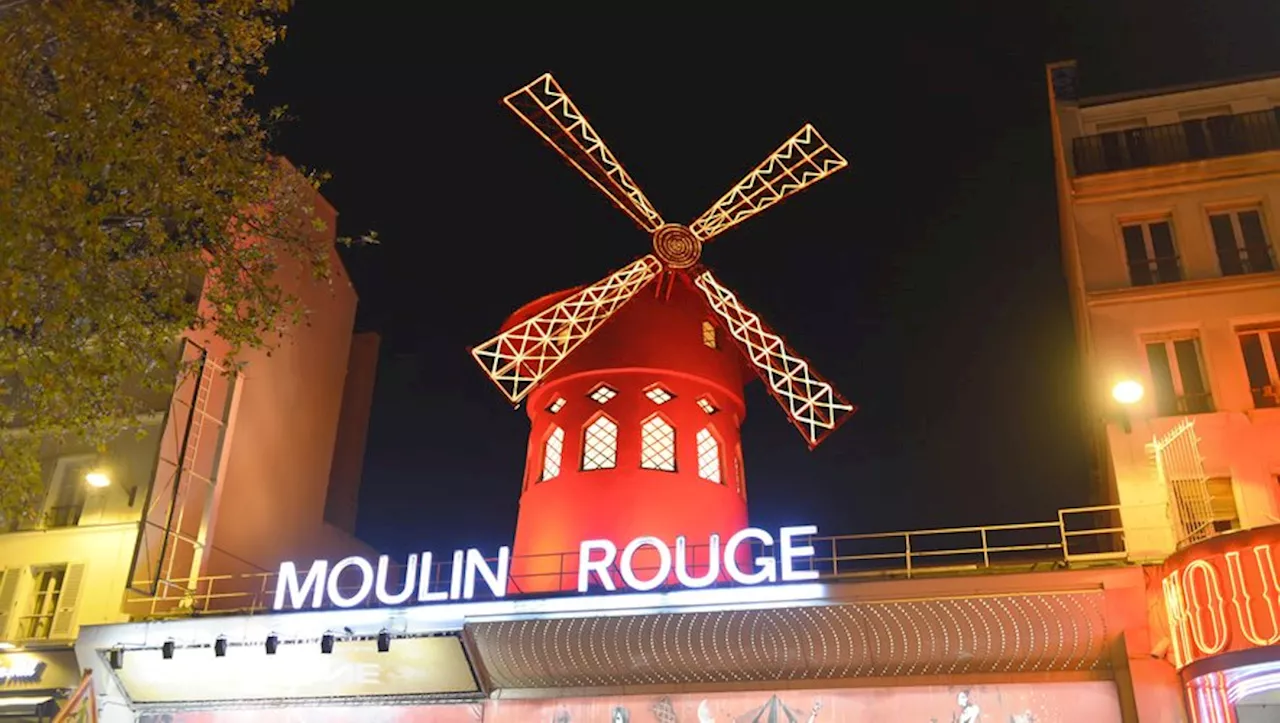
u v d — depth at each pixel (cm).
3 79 816
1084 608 1201
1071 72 1641
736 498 1662
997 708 1238
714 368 1742
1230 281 1388
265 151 1077
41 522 1636
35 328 943
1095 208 1494
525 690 1382
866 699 1275
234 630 1413
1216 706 1118
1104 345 1392
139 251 989
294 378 1953
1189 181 1475
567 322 1719
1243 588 1041
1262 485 1259
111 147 862
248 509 1775
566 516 1587
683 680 1330
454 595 1371
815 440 1650
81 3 853
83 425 999
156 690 1476
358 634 1374
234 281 1030
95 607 1542
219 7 967
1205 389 1348
